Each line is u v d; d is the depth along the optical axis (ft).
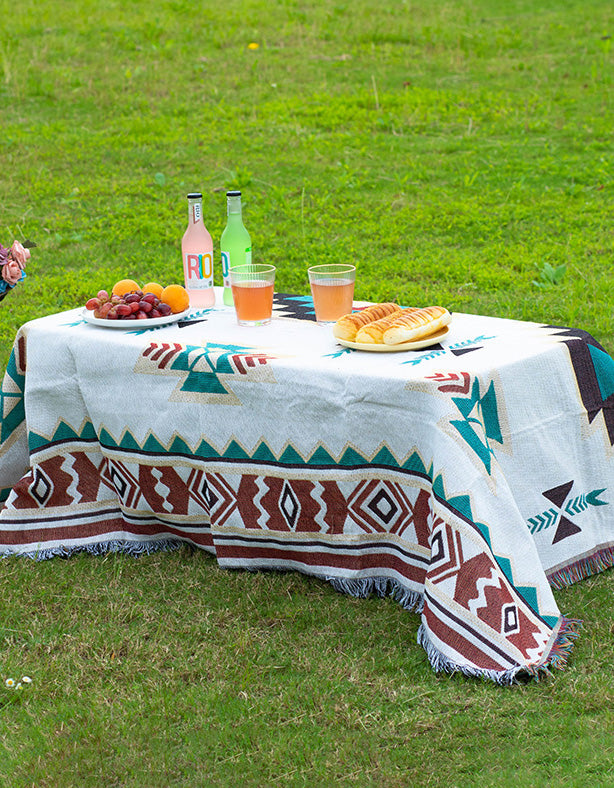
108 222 27.09
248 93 40.42
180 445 11.04
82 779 8.15
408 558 10.09
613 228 25.32
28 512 12.12
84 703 9.11
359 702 8.92
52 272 23.40
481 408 9.59
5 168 31.71
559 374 10.26
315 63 44.88
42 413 11.94
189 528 11.60
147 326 11.62
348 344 10.35
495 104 38.42
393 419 9.64
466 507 9.03
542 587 9.48
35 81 41.14
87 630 10.30
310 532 10.59
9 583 11.32
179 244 25.35
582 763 8.09
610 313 19.10
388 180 30.45
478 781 7.95
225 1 56.24
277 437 10.37
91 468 12.09
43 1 54.85
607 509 10.84
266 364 10.19
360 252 24.21
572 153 32.50
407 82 41.34
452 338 10.73
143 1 55.31
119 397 11.30
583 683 8.96
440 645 9.14
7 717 9.00
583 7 55.26
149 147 34.12
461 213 27.12
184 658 9.73
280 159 32.53
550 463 10.27
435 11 54.54
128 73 42.09
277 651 9.75
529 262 22.66
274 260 23.93
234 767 8.21
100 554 12.04
